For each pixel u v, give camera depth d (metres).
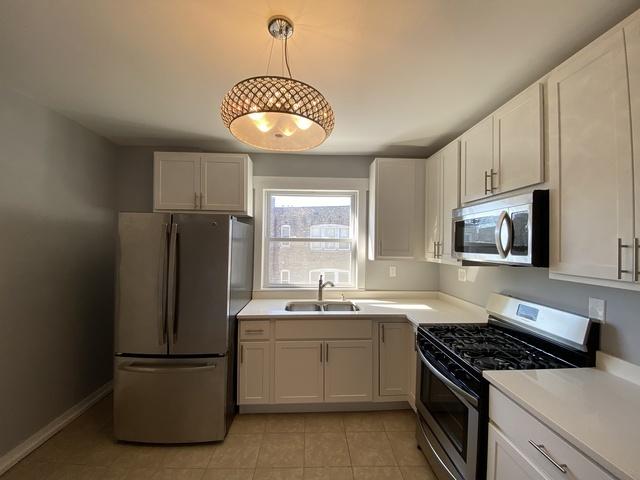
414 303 2.93
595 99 1.14
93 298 2.65
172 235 2.12
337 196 3.24
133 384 2.12
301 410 2.51
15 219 1.95
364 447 2.10
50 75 1.75
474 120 2.28
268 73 1.69
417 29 1.33
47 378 2.18
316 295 3.11
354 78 1.73
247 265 2.85
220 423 2.13
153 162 2.93
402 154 3.11
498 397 1.29
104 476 1.83
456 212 2.11
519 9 1.21
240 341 2.41
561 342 1.58
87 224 2.58
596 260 1.13
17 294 1.96
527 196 1.40
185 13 1.25
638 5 1.17
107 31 1.37
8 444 1.89
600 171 1.12
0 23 1.32
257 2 1.19
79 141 2.47
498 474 1.27
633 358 1.31
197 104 2.09
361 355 2.47
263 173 3.13
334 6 1.20
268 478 1.83
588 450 0.88
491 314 2.16
